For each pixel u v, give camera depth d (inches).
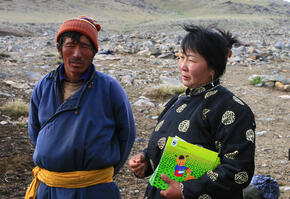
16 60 471.8
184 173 66.7
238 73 486.6
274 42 1069.8
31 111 87.1
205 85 70.9
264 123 271.3
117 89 83.5
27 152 183.8
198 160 66.0
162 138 74.1
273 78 397.7
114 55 590.6
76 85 81.3
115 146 83.7
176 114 73.5
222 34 72.2
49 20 2282.2
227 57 71.3
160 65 514.6
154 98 328.5
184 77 72.3
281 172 181.8
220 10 4990.2
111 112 82.2
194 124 68.9
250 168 63.8
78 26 77.2
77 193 77.6
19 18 2188.7
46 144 77.4
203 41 68.0
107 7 3791.8
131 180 167.2
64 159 76.1
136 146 212.7
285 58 651.5
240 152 63.7
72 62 78.1
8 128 217.6
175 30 1803.6
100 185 79.6
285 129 257.4
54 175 77.8
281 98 346.9
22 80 359.9
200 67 69.6
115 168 88.1
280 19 3230.8
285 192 155.5
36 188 81.7
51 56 542.9
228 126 65.1
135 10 4008.4
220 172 63.8
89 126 77.1
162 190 69.3
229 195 65.8
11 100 287.6
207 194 63.9
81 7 3412.9
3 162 167.9
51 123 78.2
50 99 80.7
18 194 141.3
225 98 67.6
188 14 5019.7
